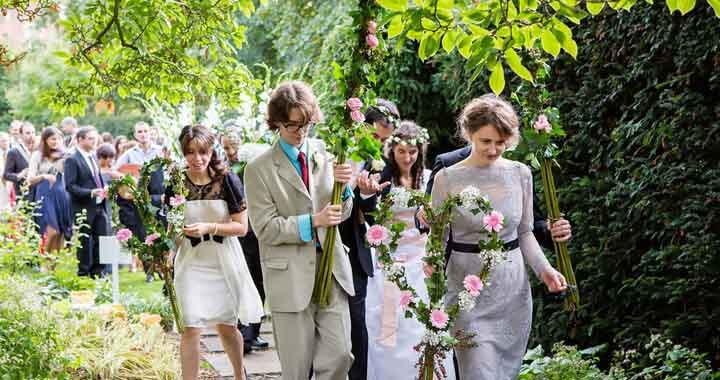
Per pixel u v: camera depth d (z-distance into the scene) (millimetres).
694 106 5848
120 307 7238
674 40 6043
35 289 6285
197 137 5500
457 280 4566
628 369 5789
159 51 6566
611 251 6465
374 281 5320
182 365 5531
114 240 7922
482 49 3637
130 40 6227
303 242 4461
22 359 5031
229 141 7211
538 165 4730
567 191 6941
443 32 3779
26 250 8820
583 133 6934
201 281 5574
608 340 6648
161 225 5516
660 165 5965
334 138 4406
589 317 6758
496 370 4520
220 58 6887
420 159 5328
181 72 6625
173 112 9984
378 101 5398
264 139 5301
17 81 26859
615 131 6395
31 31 25312
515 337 4609
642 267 6246
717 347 5625
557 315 6934
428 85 10047
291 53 17016
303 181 4551
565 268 4762
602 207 6641
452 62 8727
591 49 6887
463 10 3803
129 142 14148
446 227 4391
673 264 5855
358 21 4480
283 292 4445
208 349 7336
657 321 6117
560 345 5953
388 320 5238
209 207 5617
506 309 4562
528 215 4680
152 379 6066
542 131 4750
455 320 4523
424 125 10219
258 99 7328
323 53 11578
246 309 5727
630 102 6578
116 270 7965
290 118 4391
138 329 6750
